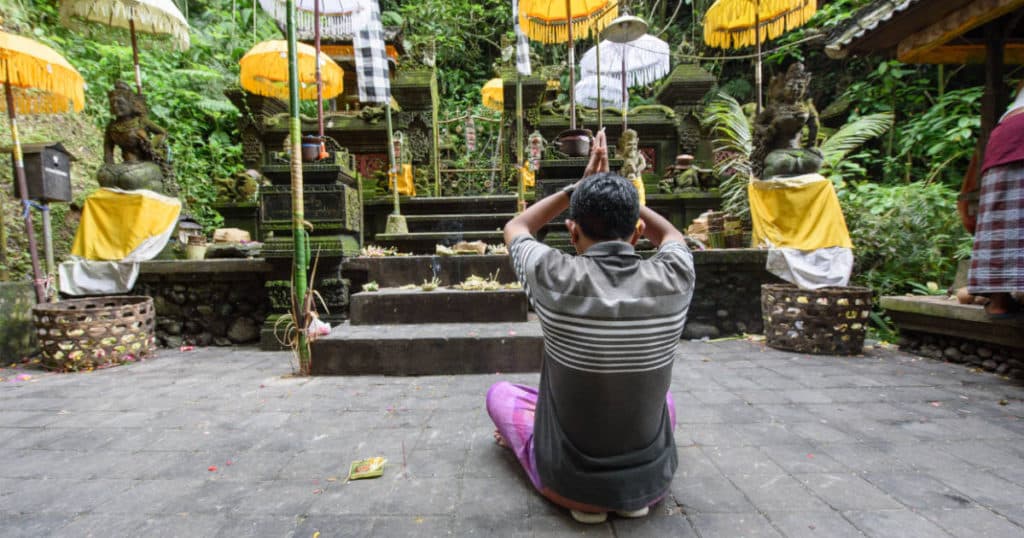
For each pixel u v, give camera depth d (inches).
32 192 138.8
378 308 124.5
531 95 248.7
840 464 61.1
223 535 47.2
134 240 142.0
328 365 107.2
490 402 63.6
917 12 113.9
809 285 136.6
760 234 147.4
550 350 44.9
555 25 166.1
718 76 365.7
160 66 287.9
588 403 43.4
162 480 58.9
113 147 147.4
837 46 135.5
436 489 55.9
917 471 59.1
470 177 286.4
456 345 106.5
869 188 182.1
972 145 181.9
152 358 128.2
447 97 450.3
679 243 47.0
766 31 182.1
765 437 70.1
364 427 75.7
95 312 116.2
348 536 46.8
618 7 159.5
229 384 101.1
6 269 142.0
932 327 118.4
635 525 48.2
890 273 164.4
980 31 124.2
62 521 50.1
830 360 117.6
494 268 145.7
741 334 148.2
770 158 145.9
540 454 50.2
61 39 234.7
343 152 143.4
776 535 46.2
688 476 58.3
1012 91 169.9
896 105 227.0
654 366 42.4
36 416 82.2
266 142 248.8
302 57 203.3
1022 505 50.9
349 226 139.8
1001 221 91.1
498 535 46.8
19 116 194.1
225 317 146.9
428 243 177.0
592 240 45.1
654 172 250.4
